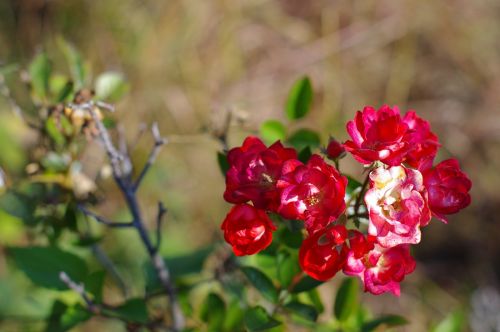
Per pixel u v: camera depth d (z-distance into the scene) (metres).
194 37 1.61
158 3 1.59
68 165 0.81
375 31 1.83
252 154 0.67
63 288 0.76
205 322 0.81
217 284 0.92
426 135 0.68
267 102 1.69
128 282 1.05
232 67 1.66
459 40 1.86
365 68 1.80
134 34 1.56
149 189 1.41
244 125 0.87
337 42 1.78
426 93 1.83
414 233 0.64
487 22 1.89
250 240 0.66
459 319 0.82
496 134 1.78
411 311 1.50
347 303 0.76
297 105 0.81
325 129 1.54
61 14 1.56
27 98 1.23
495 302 1.37
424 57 1.86
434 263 1.62
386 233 0.64
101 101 0.79
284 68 1.74
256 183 0.66
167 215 1.41
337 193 0.64
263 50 1.75
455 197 0.67
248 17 1.76
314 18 1.81
